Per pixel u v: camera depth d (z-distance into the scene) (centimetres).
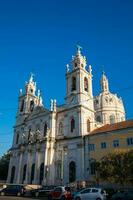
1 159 10044
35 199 3753
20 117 8550
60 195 3647
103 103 10319
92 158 5606
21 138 8012
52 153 6538
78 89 6731
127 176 4262
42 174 6381
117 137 5328
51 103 7144
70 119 6556
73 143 6166
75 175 5772
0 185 5619
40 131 7200
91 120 6594
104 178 4559
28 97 8769
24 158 7312
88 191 3275
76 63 7256
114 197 3206
